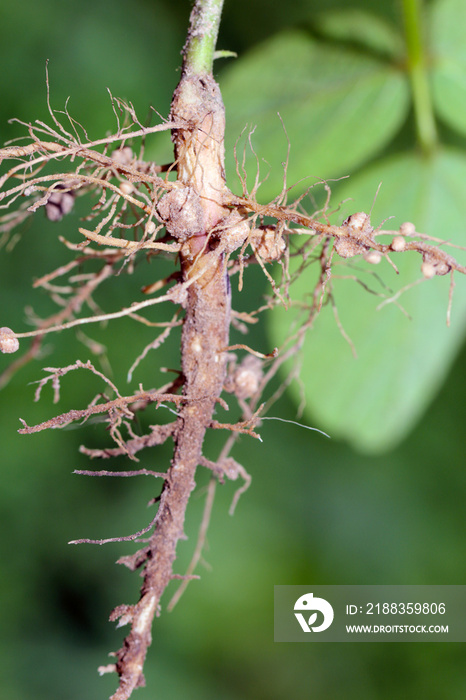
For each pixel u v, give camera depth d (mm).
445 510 831
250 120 456
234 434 439
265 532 814
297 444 847
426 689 760
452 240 449
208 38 406
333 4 682
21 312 789
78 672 752
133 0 906
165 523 409
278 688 768
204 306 406
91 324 791
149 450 806
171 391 422
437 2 457
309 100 456
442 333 451
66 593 792
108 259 442
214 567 796
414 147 456
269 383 834
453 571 803
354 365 451
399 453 852
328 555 812
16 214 445
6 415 772
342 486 844
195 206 404
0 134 817
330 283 440
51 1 870
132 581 791
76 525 793
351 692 769
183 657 778
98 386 785
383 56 456
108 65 860
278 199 411
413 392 451
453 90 453
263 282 793
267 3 814
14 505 780
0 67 830
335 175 468
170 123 406
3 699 727
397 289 451
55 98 830
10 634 764
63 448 789
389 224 449
